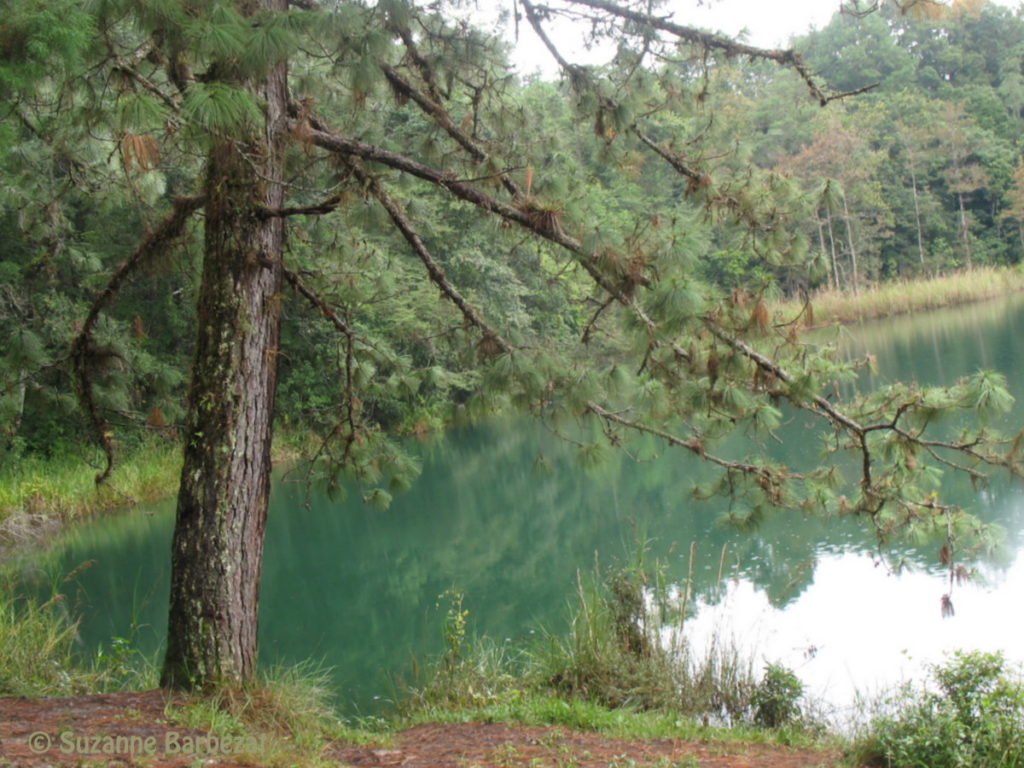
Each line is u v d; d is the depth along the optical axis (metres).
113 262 15.77
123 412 6.25
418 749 4.31
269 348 4.78
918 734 4.20
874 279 38.97
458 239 18.95
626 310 4.63
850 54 45.41
